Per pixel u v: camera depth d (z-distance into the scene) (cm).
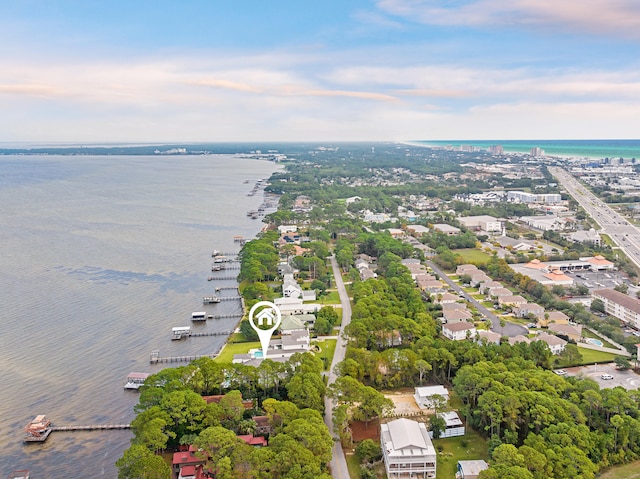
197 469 14800
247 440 15938
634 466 15100
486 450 16062
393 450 14788
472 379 17638
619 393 16625
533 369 18875
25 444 17162
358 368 19638
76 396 19950
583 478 13562
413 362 19825
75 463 16200
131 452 13950
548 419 15575
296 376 18088
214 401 17800
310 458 13988
